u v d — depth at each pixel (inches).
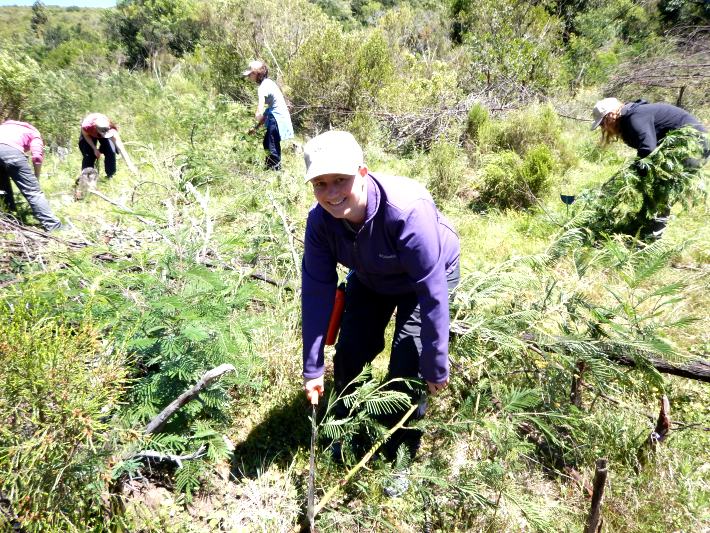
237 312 92.4
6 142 154.6
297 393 102.7
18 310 63.1
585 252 110.8
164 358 83.1
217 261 118.6
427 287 69.7
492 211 215.2
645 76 399.9
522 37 457.7
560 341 90.7
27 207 188.9
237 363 84.0
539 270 109.3
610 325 90.4
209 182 204.4
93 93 350.3
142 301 87.0
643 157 157.5
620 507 78.5
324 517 76.3
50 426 59.8
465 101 343.6
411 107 341.4
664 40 550.6
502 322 94.1
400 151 310.3
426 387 83.2
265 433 95.3
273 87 239.6
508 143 288.8
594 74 531.2
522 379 100.1
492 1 487.2
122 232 142.2
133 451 70.9
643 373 89.7
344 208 66.6
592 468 87.9
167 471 84.8
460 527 80.0
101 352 67.6
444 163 234.5
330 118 357.7
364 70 357.1
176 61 687.1
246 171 216.7
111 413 77.1
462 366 99.0
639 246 152.9
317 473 85.8
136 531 74.1
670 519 75.7
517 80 401.4
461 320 97.4
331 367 111.9
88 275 85.7
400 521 80.6
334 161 61.9
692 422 93.7
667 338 94.8
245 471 88.8
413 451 89.5
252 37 420.5
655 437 84.4
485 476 74.3
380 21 569.0
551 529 69.3
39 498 59.9
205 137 238.7
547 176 218.5
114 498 72.8
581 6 658.8
